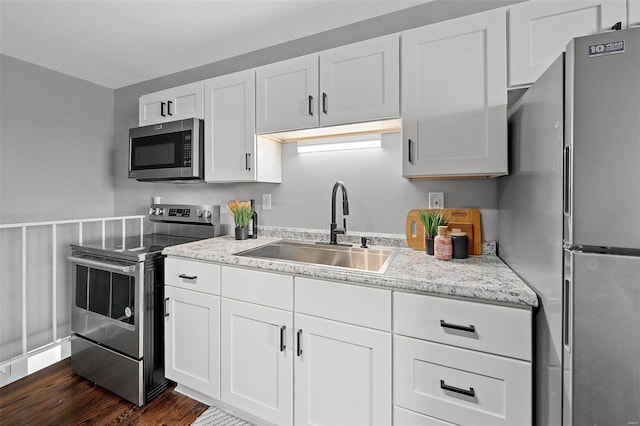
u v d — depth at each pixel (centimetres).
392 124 161
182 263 168
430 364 112
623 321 68
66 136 254
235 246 183
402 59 144
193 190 253
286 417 139
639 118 66
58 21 181
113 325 178
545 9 120
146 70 251
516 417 101
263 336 144
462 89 133
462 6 161
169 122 209
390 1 166
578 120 70
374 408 121
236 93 192
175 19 181
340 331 126
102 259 186
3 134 218
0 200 217
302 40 203
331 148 191
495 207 159
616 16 111
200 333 163
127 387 172
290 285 137
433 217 156
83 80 267
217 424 155
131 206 284
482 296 103
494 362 103
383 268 130
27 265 229
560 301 79
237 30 193
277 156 211
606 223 69
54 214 246
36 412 164
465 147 133
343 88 157
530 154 103
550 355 86
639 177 66
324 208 203
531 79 122
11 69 222
